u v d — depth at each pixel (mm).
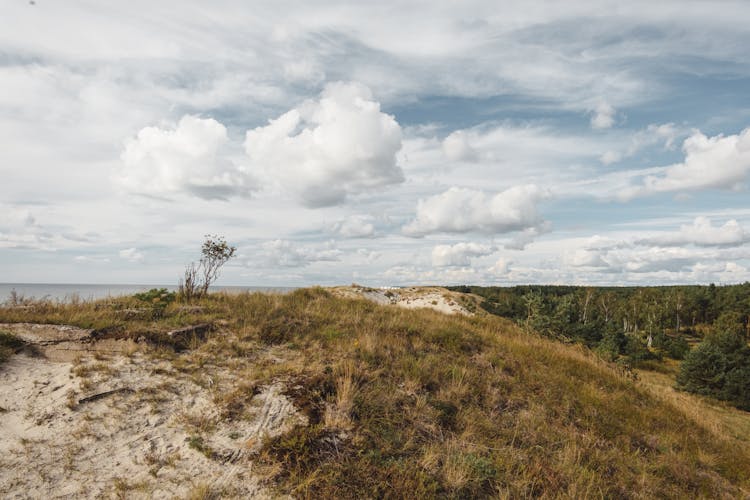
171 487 4219
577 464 5684
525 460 5539
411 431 5570
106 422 5156
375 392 6230
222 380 6336
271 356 7465
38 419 5109
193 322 8438
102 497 4059
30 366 6379
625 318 68688
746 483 6957
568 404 7895
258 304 10633
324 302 12578
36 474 4273
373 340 8414
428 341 9680
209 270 11484
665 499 5672
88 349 6832
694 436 8461
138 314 8633
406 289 29922
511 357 9734
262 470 4488
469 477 4848
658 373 37625
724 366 29078
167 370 6438
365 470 4617
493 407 7008
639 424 8133
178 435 5023
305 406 5574
